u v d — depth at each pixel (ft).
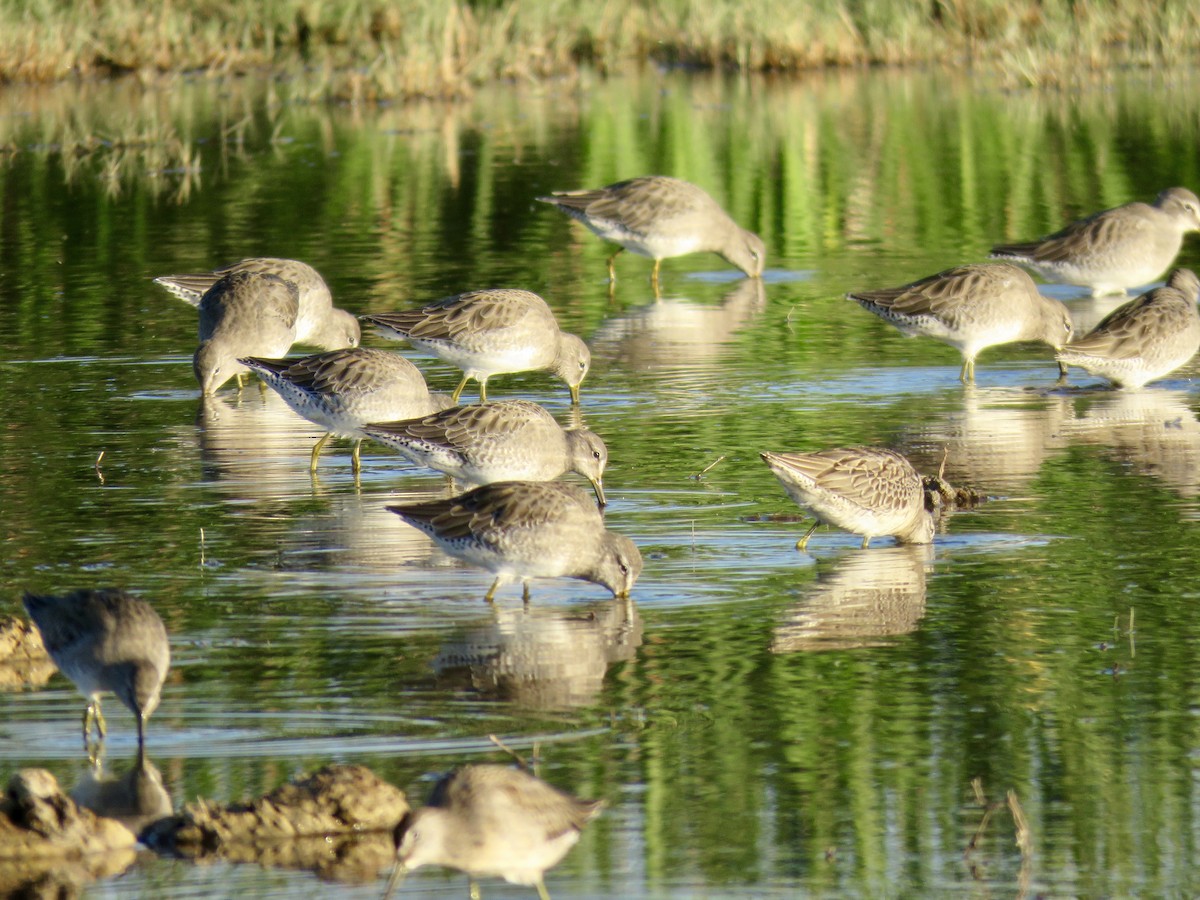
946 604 42.57
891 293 68.54
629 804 32.17
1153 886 29.22
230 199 103.55
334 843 31.50
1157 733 34.99
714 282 87.97
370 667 38.70
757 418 61.62
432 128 128.06
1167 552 46.06
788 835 31.04
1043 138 119.34
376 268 86.94
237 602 42.98
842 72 152.05
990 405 63.36
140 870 30.48
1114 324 65.36
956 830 31.22
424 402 55.47
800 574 45.06
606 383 67.56
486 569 45.78
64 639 34.63
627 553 43.11
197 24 150.51
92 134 123.65
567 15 154.10
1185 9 148.97
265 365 56.03
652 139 121.70
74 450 58.03
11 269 86.89
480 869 29.37
